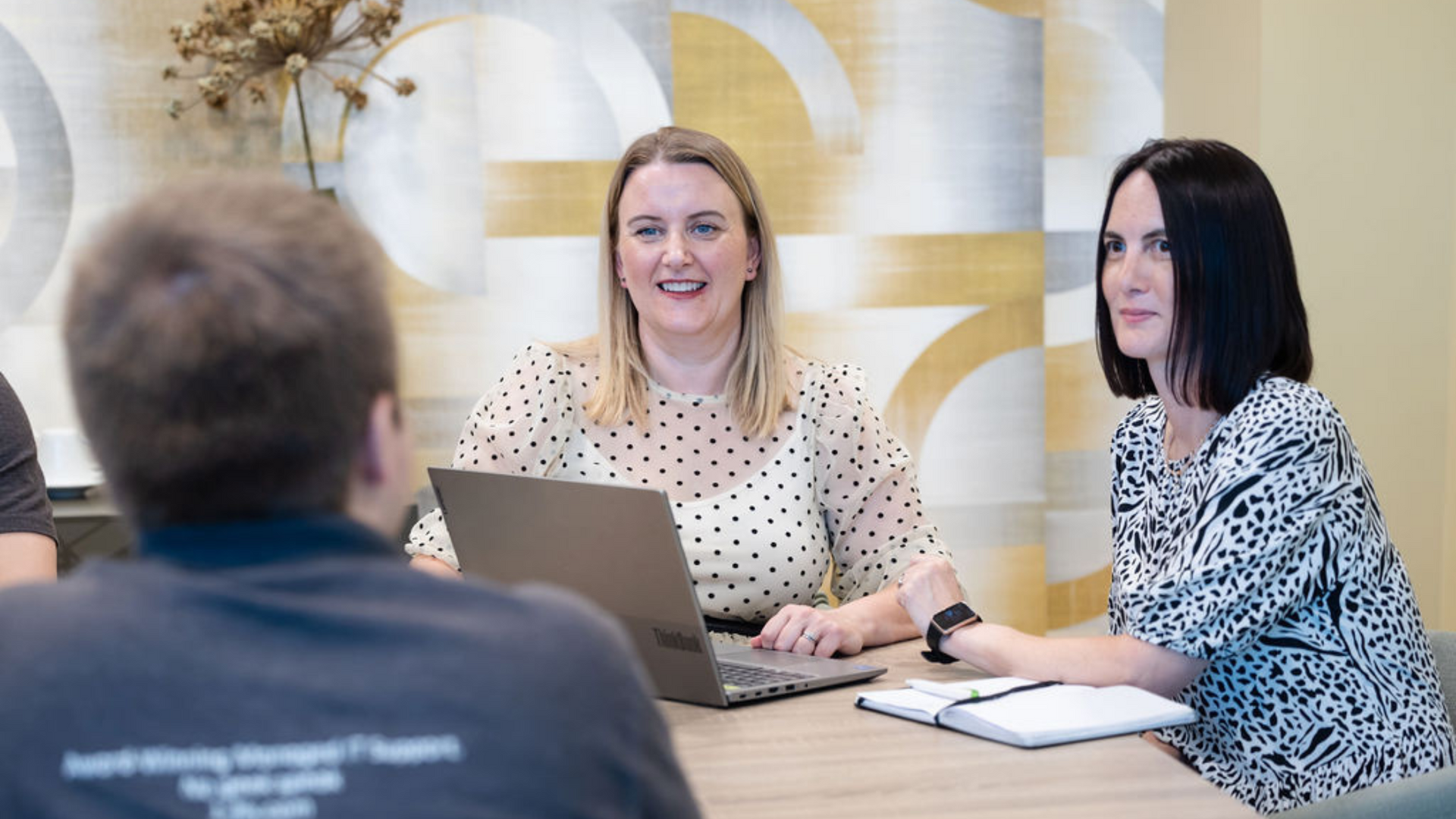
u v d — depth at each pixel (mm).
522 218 3465
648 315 2066
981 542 3697
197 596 691
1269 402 1603
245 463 715
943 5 3535
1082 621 3750
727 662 1700
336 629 684
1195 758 1654
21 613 705
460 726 660
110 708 661
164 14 3287
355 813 641
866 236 3576
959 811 1182
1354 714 1585
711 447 2104
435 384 3477
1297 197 3133
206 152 3332
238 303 700
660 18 3455
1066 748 1353
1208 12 3348
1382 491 3227
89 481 3078
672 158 2051
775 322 2119
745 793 1239
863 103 3539
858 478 2137
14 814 651
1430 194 3164
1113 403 3703
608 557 1487
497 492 1553
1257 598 1550
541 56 3430
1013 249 3623
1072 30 3578
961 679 1647
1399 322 3186
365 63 3377
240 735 653
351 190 3398
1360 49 3115
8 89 3266
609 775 688
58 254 3312
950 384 3643
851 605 1890
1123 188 1694
